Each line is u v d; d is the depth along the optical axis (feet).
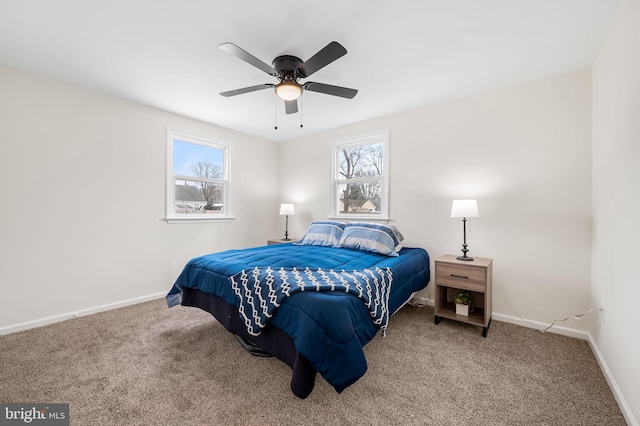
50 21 5.66
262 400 4.90
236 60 7.12
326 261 7.43
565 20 5.54
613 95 5.58
